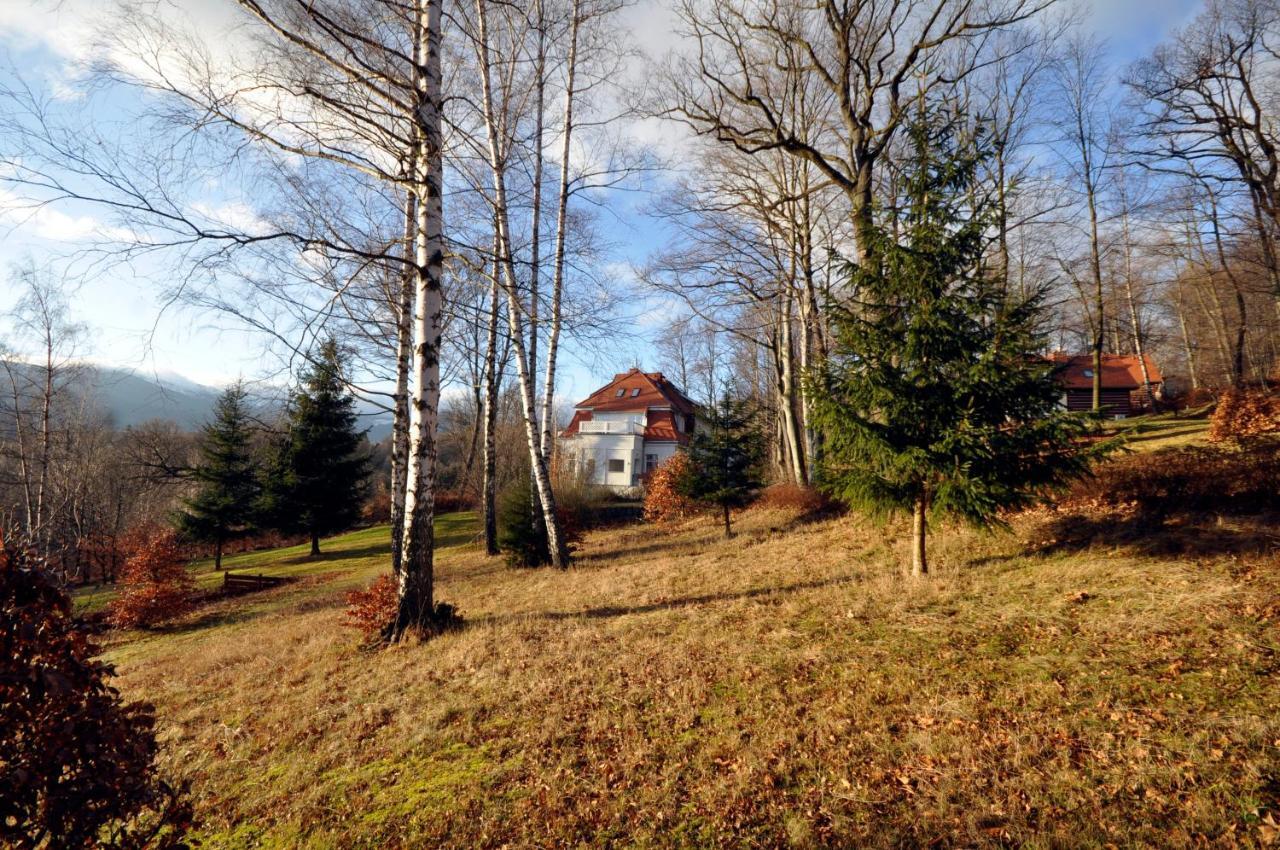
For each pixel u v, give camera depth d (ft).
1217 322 95.40
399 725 18.11
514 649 23.73
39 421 85.46
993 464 25.17
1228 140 64.85
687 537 57.62
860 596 26.45
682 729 16.40
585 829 12.53
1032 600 22.62
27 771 7.01
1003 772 12.89
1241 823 10.47
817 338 57.93
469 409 138.00
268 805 14.55
